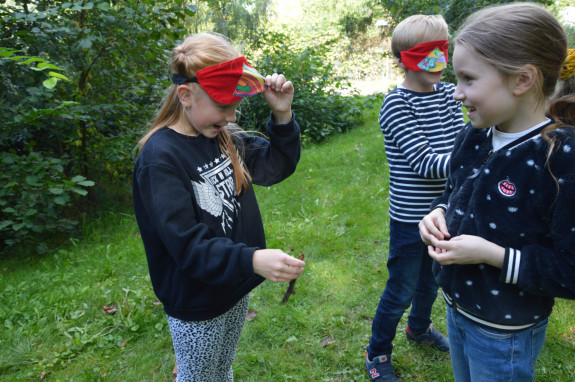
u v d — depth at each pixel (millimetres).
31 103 3754
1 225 3533
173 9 4262
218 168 1406
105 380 2266
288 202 4594
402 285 1931
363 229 3752
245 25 9836
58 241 4285
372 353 2121
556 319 2398
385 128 1852
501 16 1046
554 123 1050
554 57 1027
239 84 1262
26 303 2990
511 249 1074
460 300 1253
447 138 1846
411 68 1762
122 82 4953
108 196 5320
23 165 3670
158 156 1236
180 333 1433
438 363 2195
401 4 7348
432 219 1318
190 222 1205
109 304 2932
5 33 3781
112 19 4078
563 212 988
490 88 1058
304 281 3018
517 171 1075
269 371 2238
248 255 1139
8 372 2389
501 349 1196
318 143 7387
